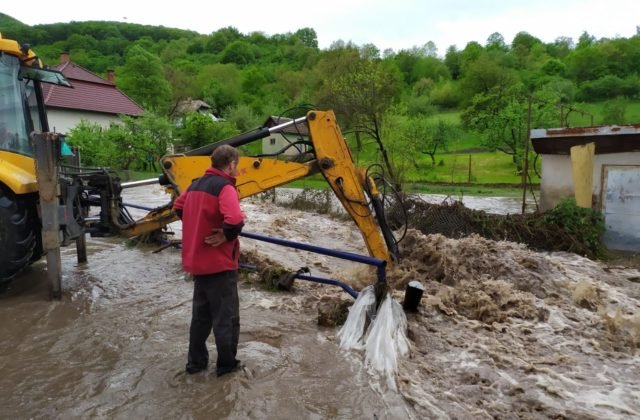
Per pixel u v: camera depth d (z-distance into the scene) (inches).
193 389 131.5
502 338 178.2
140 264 270.8
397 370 146.0
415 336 173.9
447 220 401.1
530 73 2928.2
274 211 548.1
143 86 2010.3
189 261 130.1
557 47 3964.1
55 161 199.6
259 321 185.5
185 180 206.7
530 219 385.4
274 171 209.9
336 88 904.9
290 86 2925.7
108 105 1266.0
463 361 156.9
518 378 146.3
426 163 1491.1
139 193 680.4
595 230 368.2
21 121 225.3
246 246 328.2
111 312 193.2
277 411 122.1
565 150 416.8
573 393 137.9
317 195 574.6
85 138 981.2
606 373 152.4
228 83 3063.5
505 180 1192.2
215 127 1268.5
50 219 201.0
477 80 2390.5
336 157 210.8
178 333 171.8
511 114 1138.7
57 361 149.1
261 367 145.4
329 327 181.8
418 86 3046.3
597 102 2331.4
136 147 1029.8
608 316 191.5
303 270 230.7
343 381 138.7
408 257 272.2
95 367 144.9
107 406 123.3
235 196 128.1
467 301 209.5
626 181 377.4
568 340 178.7
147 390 131.2
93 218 238.2
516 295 218.8
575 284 249.4
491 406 128.9
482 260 256.7
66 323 180.9
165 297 213.3
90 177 227.1
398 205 425.7
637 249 375.9
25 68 234.7
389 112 805.2
